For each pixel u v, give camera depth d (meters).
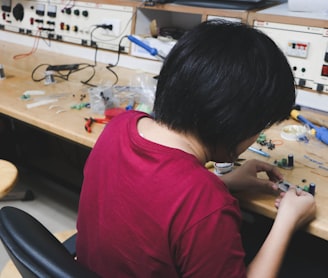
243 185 0.97
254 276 0.73
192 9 1.73
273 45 0.68
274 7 1.73
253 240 1.29
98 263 0.77
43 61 2.08
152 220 0.65
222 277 0.64
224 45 0.66
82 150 2.54
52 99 1.55
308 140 1.26
